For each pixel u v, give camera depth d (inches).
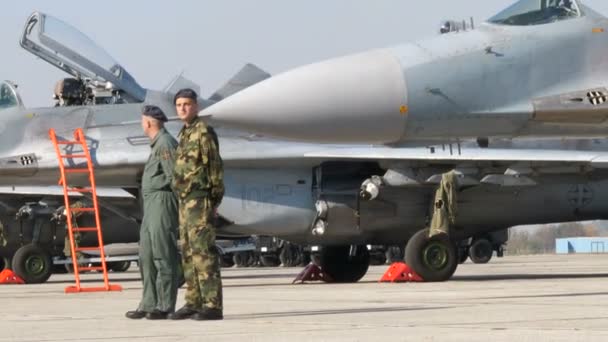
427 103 514.6
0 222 1181.7
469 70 522.6
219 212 914.7
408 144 544.4
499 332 375.6
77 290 806.5
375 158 882.1
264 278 1185.4
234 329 406.3
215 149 447.2
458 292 673.0
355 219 907.4
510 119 526.3
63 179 851.4
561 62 534.9
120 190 1037.2
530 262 1835.6
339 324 419.8
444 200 866.8
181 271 494.0
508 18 551.2
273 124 509.4
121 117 951.0
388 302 570.3
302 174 932.6
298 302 587.2
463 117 521.3
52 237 1194.0
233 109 510.0
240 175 920.3
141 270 479.5
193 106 449.7
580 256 2598.4
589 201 925.8
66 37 973.8
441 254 868.6
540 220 934.4
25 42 984.3
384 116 512.1
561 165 872.3
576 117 530.9
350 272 968.3
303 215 927.0
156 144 469.4
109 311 541.0
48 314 522.0
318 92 510.0
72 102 981.2
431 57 523.8
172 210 470.6
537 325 403.2
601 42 542.3
